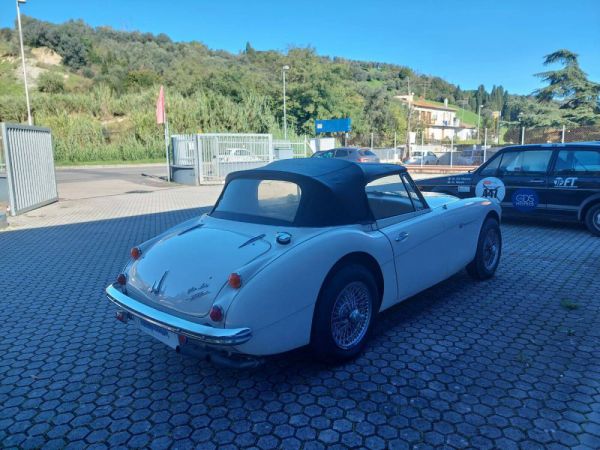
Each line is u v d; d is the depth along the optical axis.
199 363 3.51
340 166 3.64
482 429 2.61
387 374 3.23
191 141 19.78
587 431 2.58
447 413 2.77
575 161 7.81
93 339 3.99
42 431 2.69
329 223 3.30
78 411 2.89
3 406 2.96
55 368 3.47
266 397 2.99
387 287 3.68
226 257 3.01
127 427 2.71
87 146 36.00
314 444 2.52
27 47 75.31
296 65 49.97
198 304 2.82
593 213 7.62
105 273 6.00
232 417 2.78
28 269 6.20
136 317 3.20
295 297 2.91
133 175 25.03
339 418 2.74
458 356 3.48
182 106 40.47
